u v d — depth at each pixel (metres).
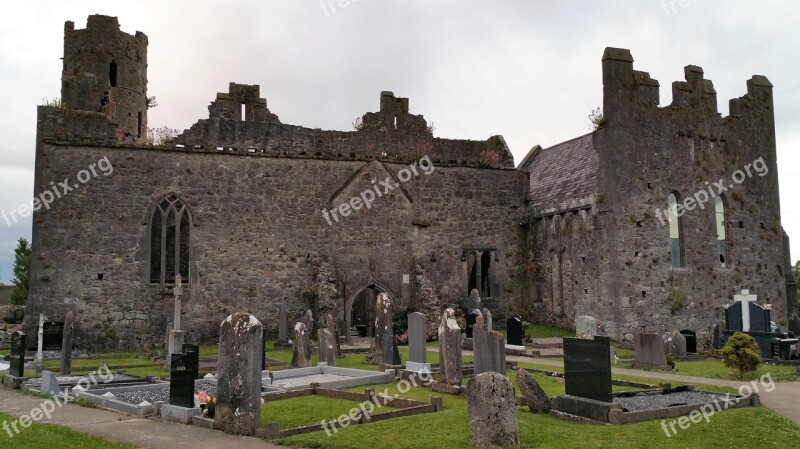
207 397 14.81
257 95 37.03
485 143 40.00
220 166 33.50
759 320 27.34
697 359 26.06
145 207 32.00
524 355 26.88
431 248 36.88
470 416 11.41
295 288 34.12
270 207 34.12
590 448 11.05
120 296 31.25
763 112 37.44
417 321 20.61
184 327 32.12
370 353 26.62
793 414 14.30
